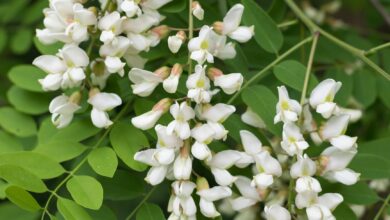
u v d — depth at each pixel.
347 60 0.57
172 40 0.46
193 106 0.47
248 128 0.48
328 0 0.67
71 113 0.47
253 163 0.48
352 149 0.46
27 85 0.50
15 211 0.47
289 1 0.53
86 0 0.47
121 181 0.47
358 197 0.48
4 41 0.62
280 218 0.44
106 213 0.46
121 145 0.46
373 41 0.61
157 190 0.50
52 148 0.46
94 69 0.48
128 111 0.49
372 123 0.59
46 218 0.45
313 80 0.48
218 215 0.44
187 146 0.44
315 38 0.51
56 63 0.46
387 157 0.49
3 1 0.67
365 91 0.56
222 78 0.45
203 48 0.45
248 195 0.46
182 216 0.44
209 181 0.48
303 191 0.44
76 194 0.44
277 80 0.51
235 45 0.50
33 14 0.62
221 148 0.47
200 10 0.46
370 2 0.65
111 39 0.45
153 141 0.47
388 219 0.53
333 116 0.46
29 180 0.44
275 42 0.51
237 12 0.47
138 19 0.46
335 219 0.46
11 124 0.50
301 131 0.46
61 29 0.46
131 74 0.45
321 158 0.45
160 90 0.48
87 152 0.47
